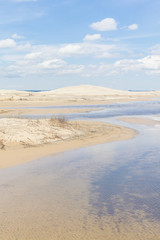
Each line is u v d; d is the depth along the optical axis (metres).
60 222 5.77
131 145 14.74
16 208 6.48
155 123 26.03
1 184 8.27
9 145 14.20
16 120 18.45
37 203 6.77
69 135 17.55
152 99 98.56
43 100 71.50
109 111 43.12
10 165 10.66
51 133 16.92
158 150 13.20
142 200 6.90
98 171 9.60
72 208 6.47
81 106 56.62
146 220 5.84
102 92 139.38
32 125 17.45
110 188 7.80
